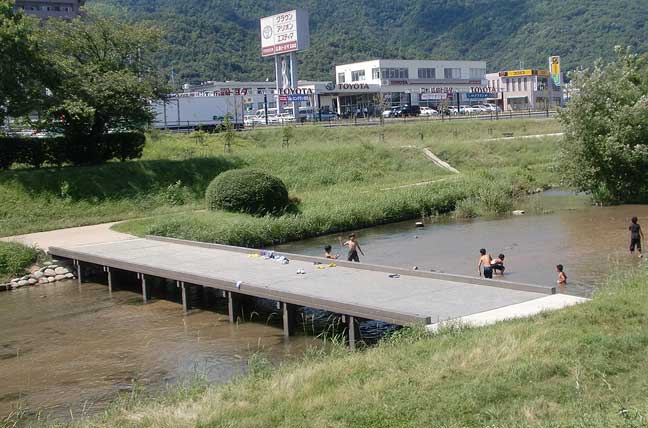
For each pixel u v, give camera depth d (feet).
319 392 35.65
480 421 30.45
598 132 121.70
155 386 46.93
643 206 119.44
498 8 642.22
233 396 36.88
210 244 86.99
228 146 175.63
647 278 54.19
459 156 176.76
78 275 84.23
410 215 124.77
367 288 59.21
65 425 37.29
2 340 60.44
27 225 109.91
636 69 133.08
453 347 39.96
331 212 115.44
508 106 368.68
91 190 124.26
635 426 26.94
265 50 290.76
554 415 30.35
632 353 36.65
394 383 35.32
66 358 54.54
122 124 139.13
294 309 59.00
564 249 87.35
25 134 176.04
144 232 100.12
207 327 62.03
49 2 347.97
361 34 632.79
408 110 310.45
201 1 631.56
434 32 650.43
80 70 132.16
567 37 532.73
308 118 277.85
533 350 37.81
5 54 117.39
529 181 152.05
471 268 80.23
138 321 65.16
